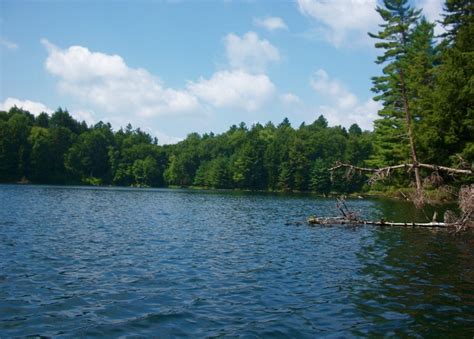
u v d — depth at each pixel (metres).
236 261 14.90
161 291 10.83
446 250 16.73
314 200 64.19
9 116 147.88
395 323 8.34
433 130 33.59
